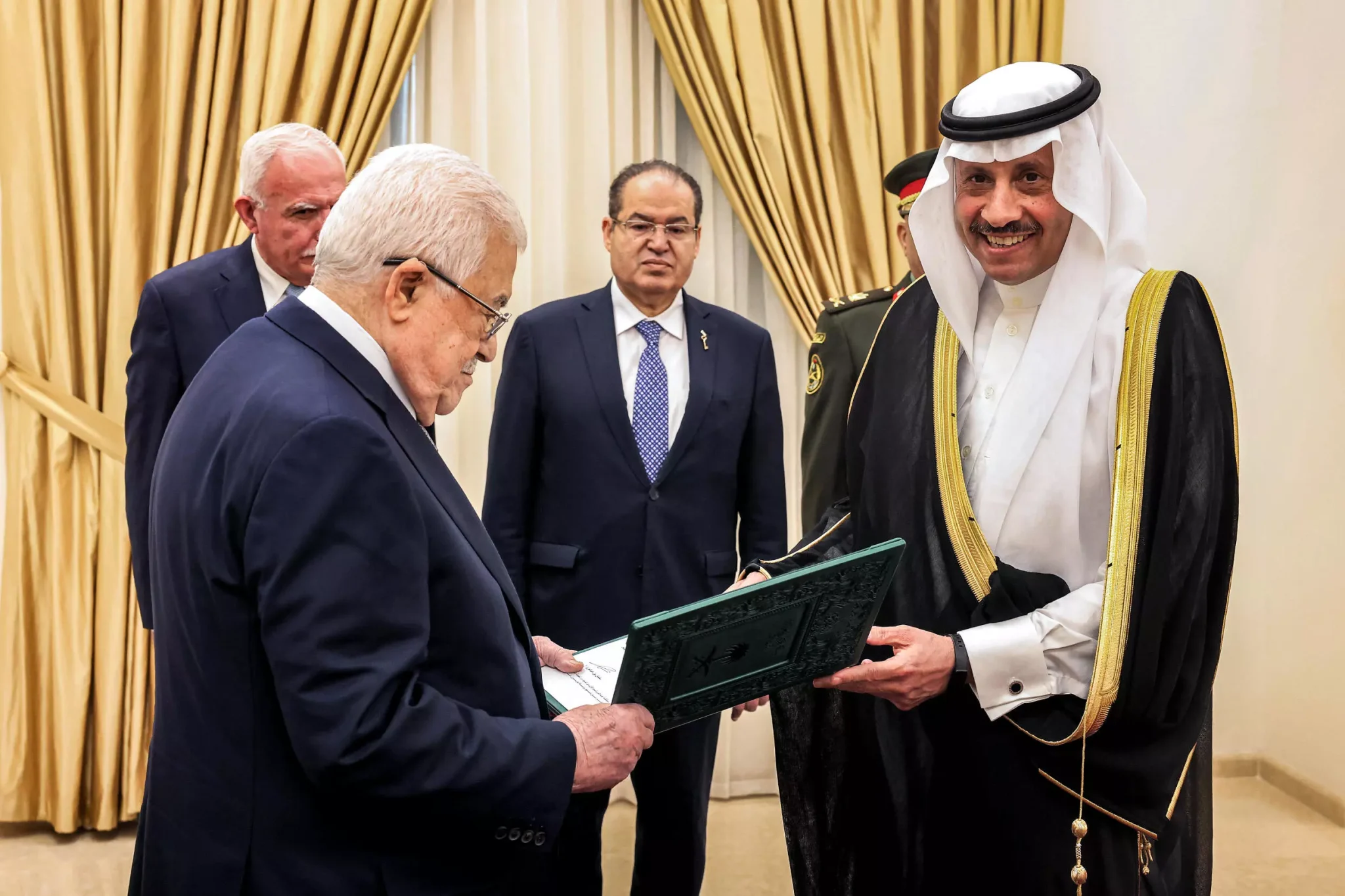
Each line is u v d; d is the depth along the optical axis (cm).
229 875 125
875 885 195
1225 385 167
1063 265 172
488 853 136
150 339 248
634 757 146
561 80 353
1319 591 359
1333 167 346
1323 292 352
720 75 346
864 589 152
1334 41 343
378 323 132
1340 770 350
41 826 342
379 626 120
